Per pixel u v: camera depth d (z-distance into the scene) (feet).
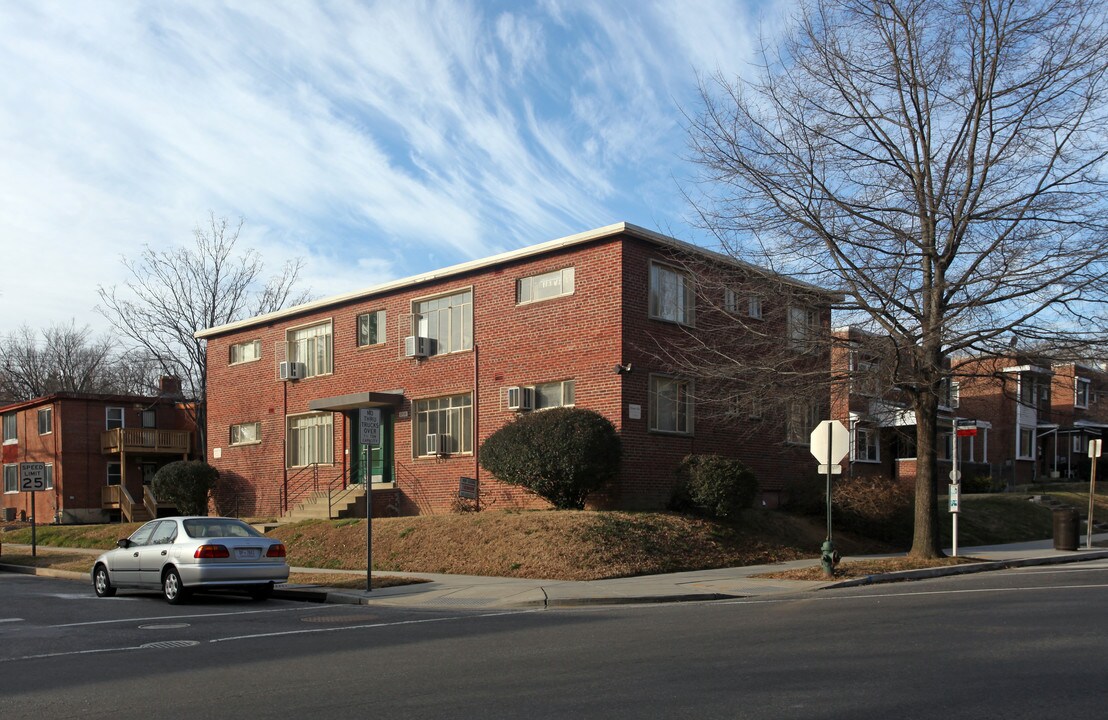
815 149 59.72
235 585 49.98
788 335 62.75
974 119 57.52
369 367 94.58
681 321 77.61
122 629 40.14
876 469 124.57
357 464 95.76
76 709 24.30
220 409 113.91
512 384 80.28
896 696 22.71
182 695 25.72
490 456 71.31
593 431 67.92
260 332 108.68
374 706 23.53
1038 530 95.30
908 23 58.39
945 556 63.10
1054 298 55.26
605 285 73.97
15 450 149.38
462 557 62.80
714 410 78.33
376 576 58.18
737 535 68.08
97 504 138.41
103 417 140.46
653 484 74.28
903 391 63.72
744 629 34.86
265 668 29.66
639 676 26.14
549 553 59.26
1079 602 40.65
